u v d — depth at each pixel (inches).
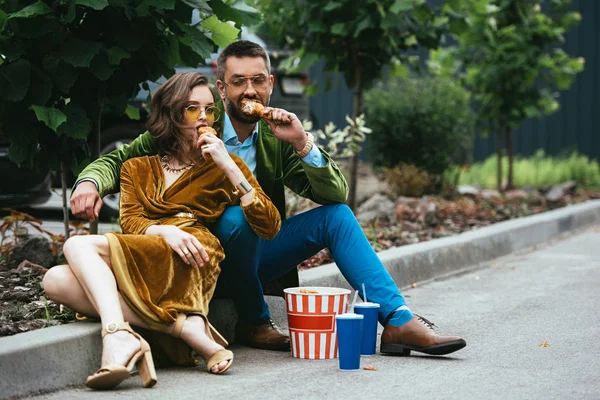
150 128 179.5
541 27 490.3
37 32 199.6
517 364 181.8
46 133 214.2
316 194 192.9
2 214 390.0
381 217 370.6
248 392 157.8
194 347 168.9
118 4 203.5
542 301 257.1
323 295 183.5
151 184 178.5
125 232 175.5
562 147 665.0
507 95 505.0
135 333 157.8
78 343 161.5
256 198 174.7
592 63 655.1
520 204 464.4
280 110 183.6
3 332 171.2
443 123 477.4
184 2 209.2
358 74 372.5
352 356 174.6
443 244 312.8
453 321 228.8
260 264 195.9
